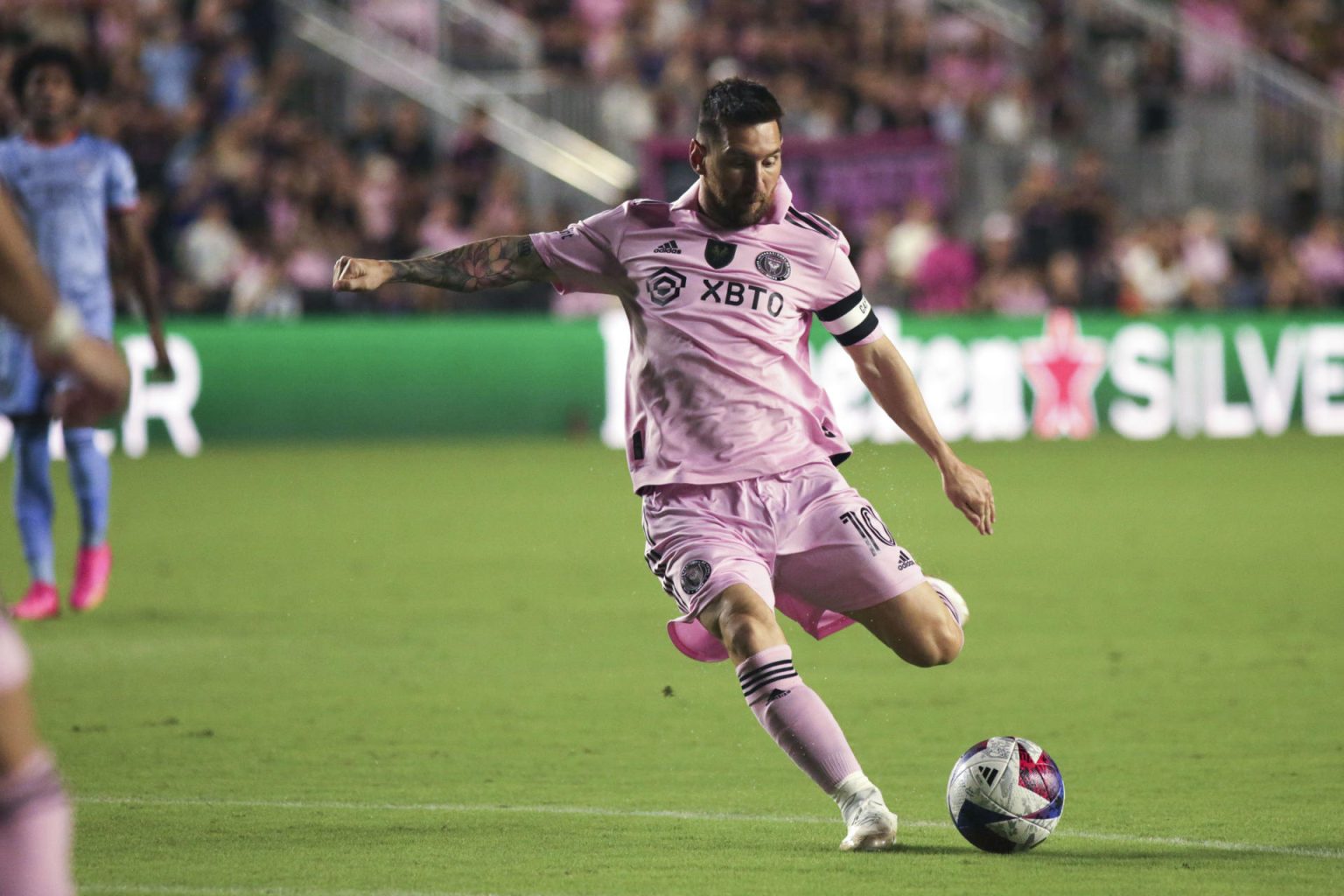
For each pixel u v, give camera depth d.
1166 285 87.12
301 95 91.88
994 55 103.12
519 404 78.94
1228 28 108.81
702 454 19.23
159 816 19.86
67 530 50.31
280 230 80.38
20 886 10.51
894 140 87.38
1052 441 79.12
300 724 25.52
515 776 22.11
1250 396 83.12
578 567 43.09
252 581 40.69
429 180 85.25
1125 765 22.70
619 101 96.31
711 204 19.42
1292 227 97.88
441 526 51.16
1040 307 84.31
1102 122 100.69
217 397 75.31
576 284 19.80
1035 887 16.64
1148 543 47.66
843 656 31.81
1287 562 44.09
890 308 83.81
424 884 16.78
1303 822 19.50
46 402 33.84
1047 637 33.44
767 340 19.34
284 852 18.08
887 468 68.31
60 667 30.06
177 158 82.25
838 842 18.59
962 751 23.75
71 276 32.97
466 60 99.62
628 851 18.16
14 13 83.81
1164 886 16.66
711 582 18.44
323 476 64.81
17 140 33.19
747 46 97.31
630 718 26.08
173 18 87.19
